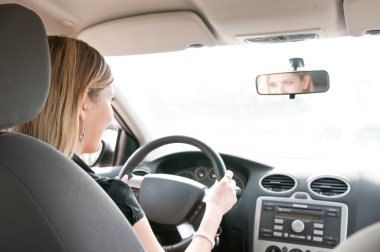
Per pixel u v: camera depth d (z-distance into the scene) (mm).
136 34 1960
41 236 739
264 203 2039
